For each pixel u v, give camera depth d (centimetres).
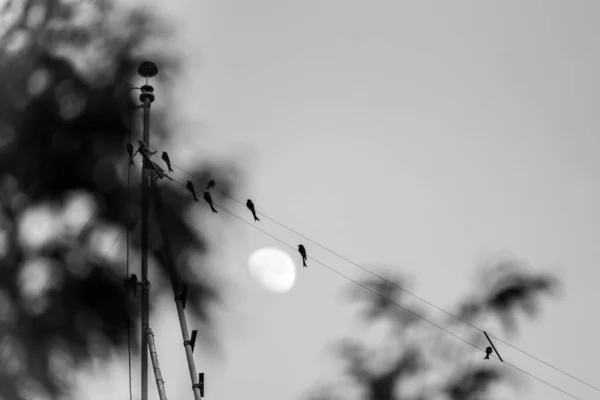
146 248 1759
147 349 1605
